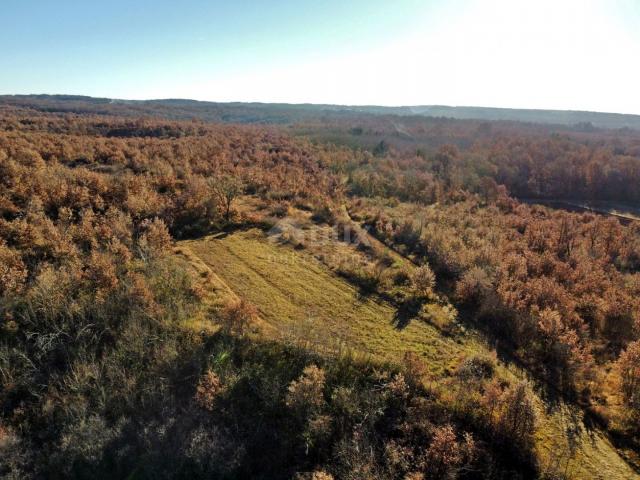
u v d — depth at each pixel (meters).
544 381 26.42
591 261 47.00
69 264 29.47
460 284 35.53
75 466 19.28
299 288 33.94
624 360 25.20
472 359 26.70
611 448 21.73
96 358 23.77
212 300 29.86
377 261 40.81
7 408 21.00
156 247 35.12
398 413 22.31
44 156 53.91
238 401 22.31
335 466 19.98
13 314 24.80
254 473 19.81
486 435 21.62
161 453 19.70
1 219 32.53
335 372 24.33
